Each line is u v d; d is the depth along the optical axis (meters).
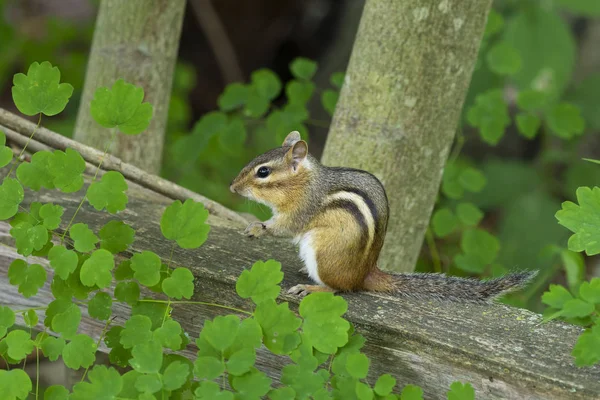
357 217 7.61
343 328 6.47
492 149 17.44
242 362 6.36
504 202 14.88
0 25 18.09
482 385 6.70
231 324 6.52
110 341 7.23
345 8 20.61
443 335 6.91
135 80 10.65
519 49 13.22
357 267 7.57
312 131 19.02
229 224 8.91
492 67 11.46
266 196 8.29
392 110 8.90
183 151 11.75
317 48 21.36
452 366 6.79
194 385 6.97
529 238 14.10
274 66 21.61
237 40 21.25
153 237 8.22
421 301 7.54
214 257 7.96
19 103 6.99
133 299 7.21
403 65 8.77
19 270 7.06
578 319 7.23
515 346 6.81
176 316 7.75
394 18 8.69
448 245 13.85
